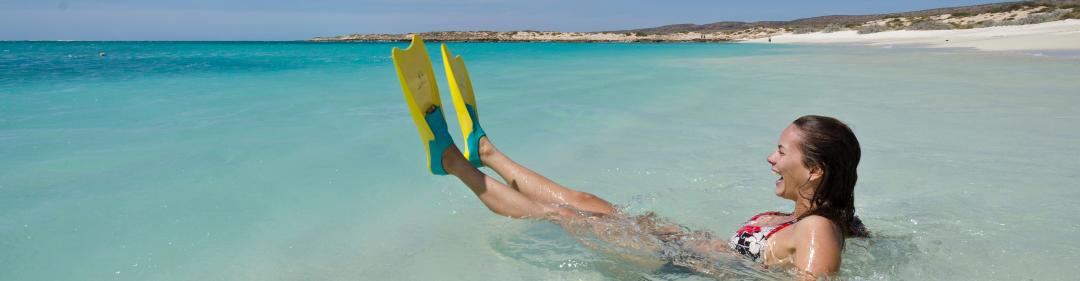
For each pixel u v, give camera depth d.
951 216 2.77
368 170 3.71
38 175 3.51
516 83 9.49
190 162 3.86
